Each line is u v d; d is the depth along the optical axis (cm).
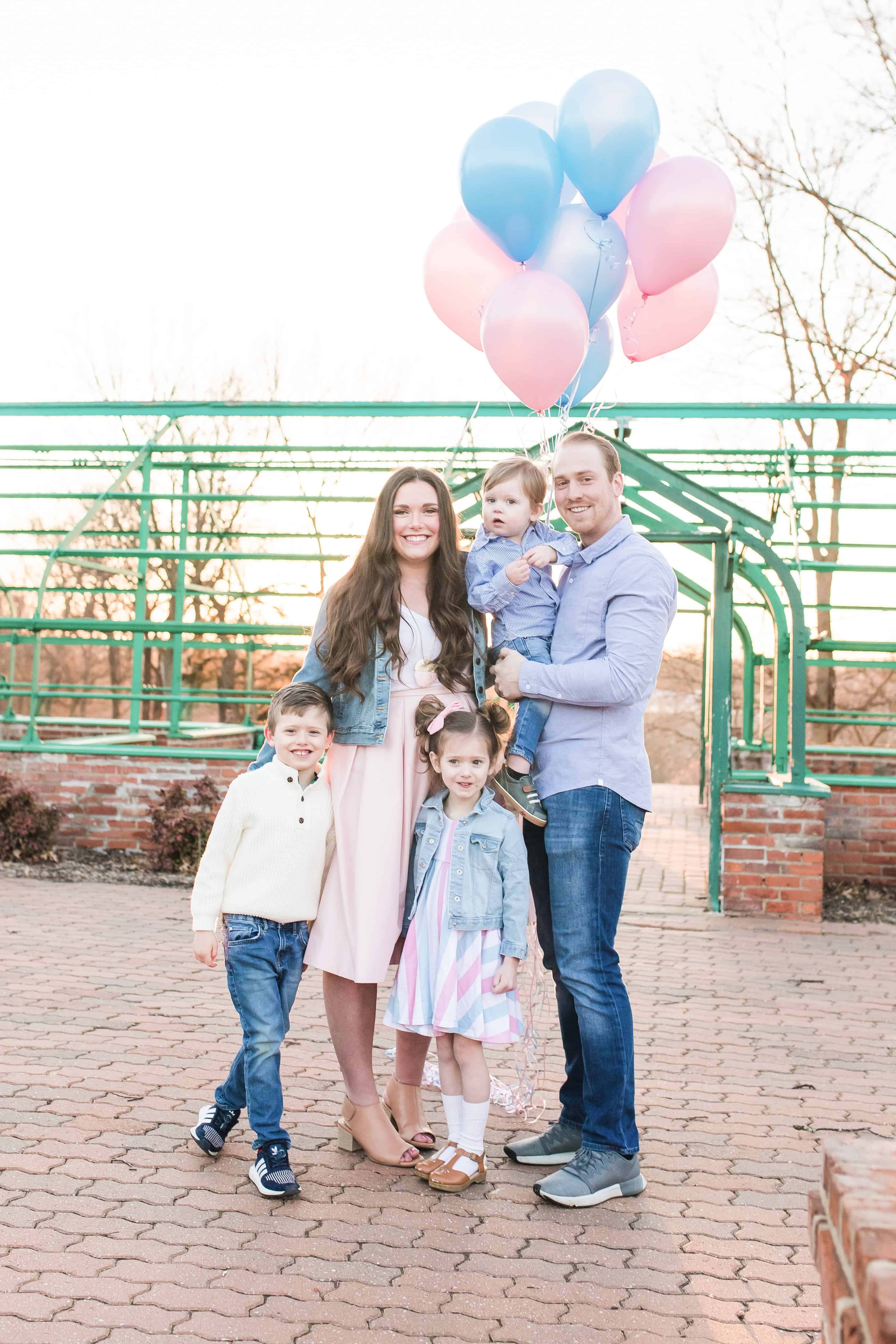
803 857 759
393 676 344
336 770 347
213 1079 412
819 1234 142
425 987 329
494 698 360
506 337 431
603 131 427
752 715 1268
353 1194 322
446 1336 250
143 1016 491
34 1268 271
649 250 448
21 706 1639
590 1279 278
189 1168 335
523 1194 327
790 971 626
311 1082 418
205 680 2198
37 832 866
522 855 333
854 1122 395
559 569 374
